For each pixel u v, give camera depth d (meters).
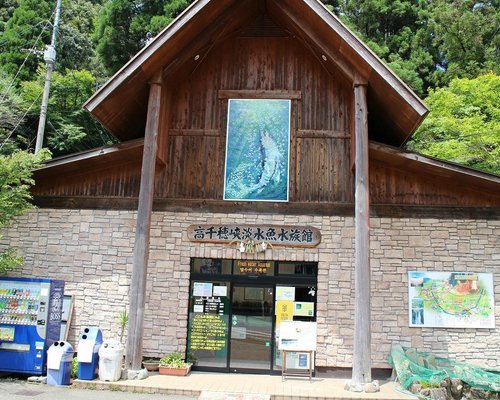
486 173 10.30
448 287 10.54
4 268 10.27
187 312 10.79
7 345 9.62
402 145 12.34
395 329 10.45
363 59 9.89
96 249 11.30
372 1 25.19
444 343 10.34
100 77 26.95
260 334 10.65
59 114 23.48
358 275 9.40
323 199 11.01
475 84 16.62
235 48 11.94
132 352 9.57
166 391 8.83
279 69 11.75
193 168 11.38
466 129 15.43
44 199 11.62
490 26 23.03
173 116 11.67
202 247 10.98
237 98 11.63
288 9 10.90
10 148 20.14
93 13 30.58
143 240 9.88
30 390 8.70
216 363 10.62
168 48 10.44
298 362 10.35
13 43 25.59
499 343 10.29
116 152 11.13
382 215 10.91
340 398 8.52
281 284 10.80
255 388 9.09
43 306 9.73
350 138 11.22
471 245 10.67
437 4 25.16
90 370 9.27
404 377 9.23
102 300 11.06
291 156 11.26
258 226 10.92
